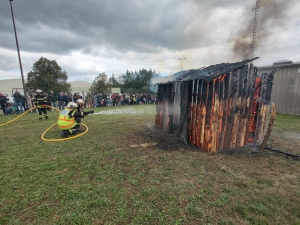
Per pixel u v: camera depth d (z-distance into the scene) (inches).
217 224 71.4
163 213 77.7
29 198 89.2
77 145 175.5
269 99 174.9
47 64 1143.0
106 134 220.4
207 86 150.1
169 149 163.2
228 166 126.5
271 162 134.4
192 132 176.1
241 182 103.4
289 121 299.1
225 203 84.6
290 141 187.9
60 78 1199.6
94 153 152.5
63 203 85.2
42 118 352.2
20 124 289.7
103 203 84.4
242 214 77.2
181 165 127.3
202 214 76.8
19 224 72.1
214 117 149.0
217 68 165.2
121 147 168.9
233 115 157.9
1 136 212.7
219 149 157.3
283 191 95.1
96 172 117.0
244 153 152.6
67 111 207.8
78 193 92.7
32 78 1116.5
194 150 160.2
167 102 229.3
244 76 157.1
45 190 96.0
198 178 108.7
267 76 168.9
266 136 159.3
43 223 72.6
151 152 154.9
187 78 165.6
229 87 151.9
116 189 96.4
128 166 126.4
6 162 134.0
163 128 244.2
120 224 71.6
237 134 163.9
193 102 170.9
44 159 139.4
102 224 71.7
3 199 88.7
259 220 73.4
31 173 116.0
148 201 86.0
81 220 73.8
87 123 296.2
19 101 436.5
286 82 392.2
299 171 119.6
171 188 97.0
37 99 328.2
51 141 189.2
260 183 103.7
